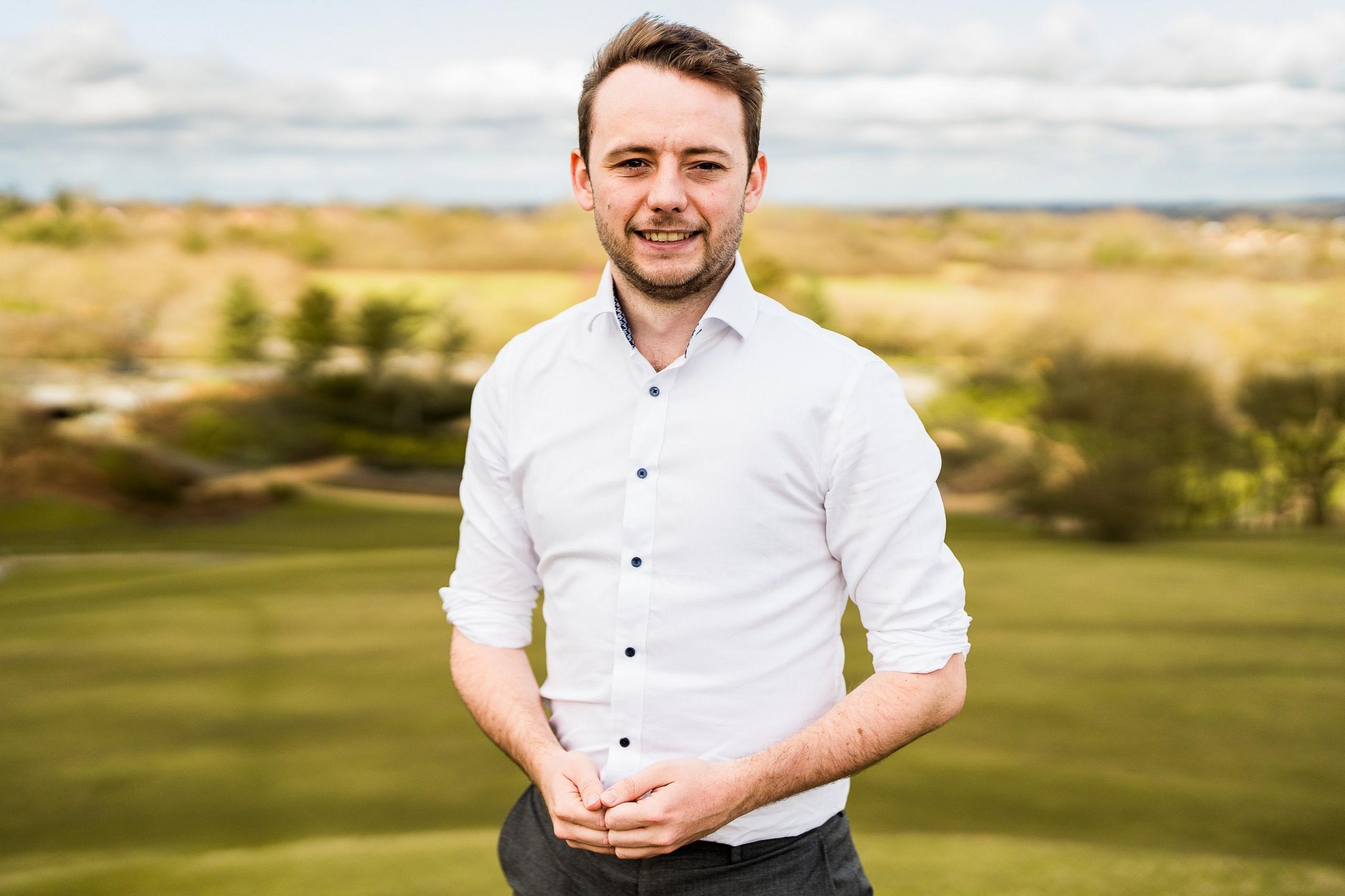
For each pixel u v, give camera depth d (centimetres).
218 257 5325
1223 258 4431
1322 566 2755
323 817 1018
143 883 614
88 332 4962
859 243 5419
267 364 5022
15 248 5116
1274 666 1817
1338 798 1164
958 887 576
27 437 4178
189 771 1183
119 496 3859
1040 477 3425
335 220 5666
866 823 980
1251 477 3403
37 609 2192
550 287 5572
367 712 1437
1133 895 580
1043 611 2266
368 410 4900
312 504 4019
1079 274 4575
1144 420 3550
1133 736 1419
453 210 5775
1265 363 3709
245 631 1966
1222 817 1079
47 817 1030
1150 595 2433
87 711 1451
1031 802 1091
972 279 4928
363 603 2189
